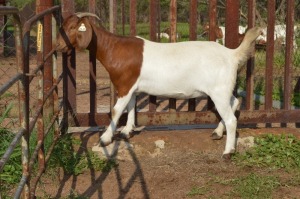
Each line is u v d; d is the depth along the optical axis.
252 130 6.38
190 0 6.20
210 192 4.95
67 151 5.69
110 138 5.89
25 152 3.58
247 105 6.49
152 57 5.68
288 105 6.53
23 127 3.50
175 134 6.19
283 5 12.85
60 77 5.96
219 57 5.65
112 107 6.28
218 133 6.08
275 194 4.90
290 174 5.41
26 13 12.52
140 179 5.29
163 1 18.41
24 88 3.47
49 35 5.72
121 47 5.70
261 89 9.54
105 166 5.55
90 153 5.77
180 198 4.85
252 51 6.22
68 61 6.13
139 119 6.27
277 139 6.12
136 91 5.80
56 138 5.63
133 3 6.14
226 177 5.29
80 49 5.66
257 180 5.17
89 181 5.22
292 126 7.50
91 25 5.69
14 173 5.06
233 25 6.26
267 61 6.44
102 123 6.30
